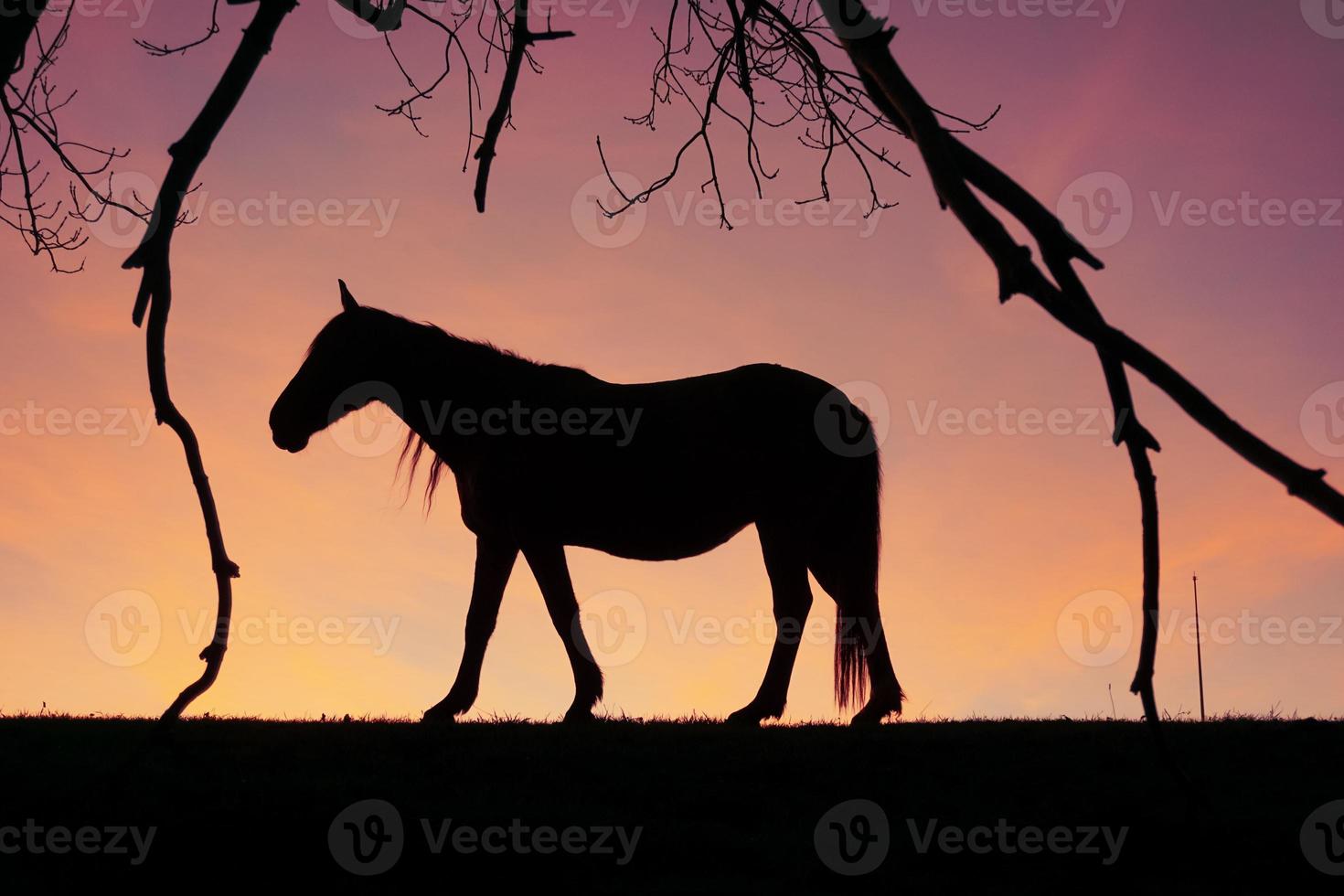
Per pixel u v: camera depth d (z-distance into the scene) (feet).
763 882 21.06
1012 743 28.50
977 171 7.75
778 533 31.76
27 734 28.32
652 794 25.00
